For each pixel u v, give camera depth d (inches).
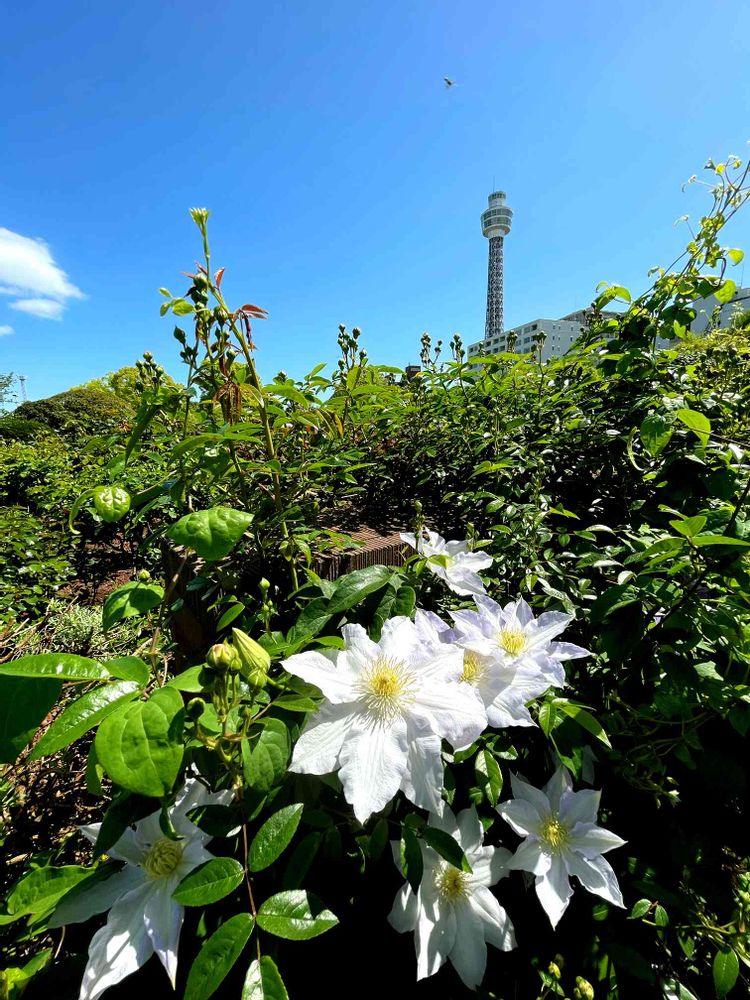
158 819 29.0
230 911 28.6
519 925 37.0
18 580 121.7
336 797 33.8
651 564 37.6
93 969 24.4
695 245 65.3
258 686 25.5
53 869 28.8
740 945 33.1
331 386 71.4
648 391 72.9
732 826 46.3
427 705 28.8
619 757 40.6
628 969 33.8
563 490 79.1
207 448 46.5
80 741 63.4
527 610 41.2
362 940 31.8
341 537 60.6
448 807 32.5
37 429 432.5
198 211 39.1
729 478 51.4
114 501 39.7
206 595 52.3
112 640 87.0
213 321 40.8
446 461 92.4
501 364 91.3
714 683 36.5
